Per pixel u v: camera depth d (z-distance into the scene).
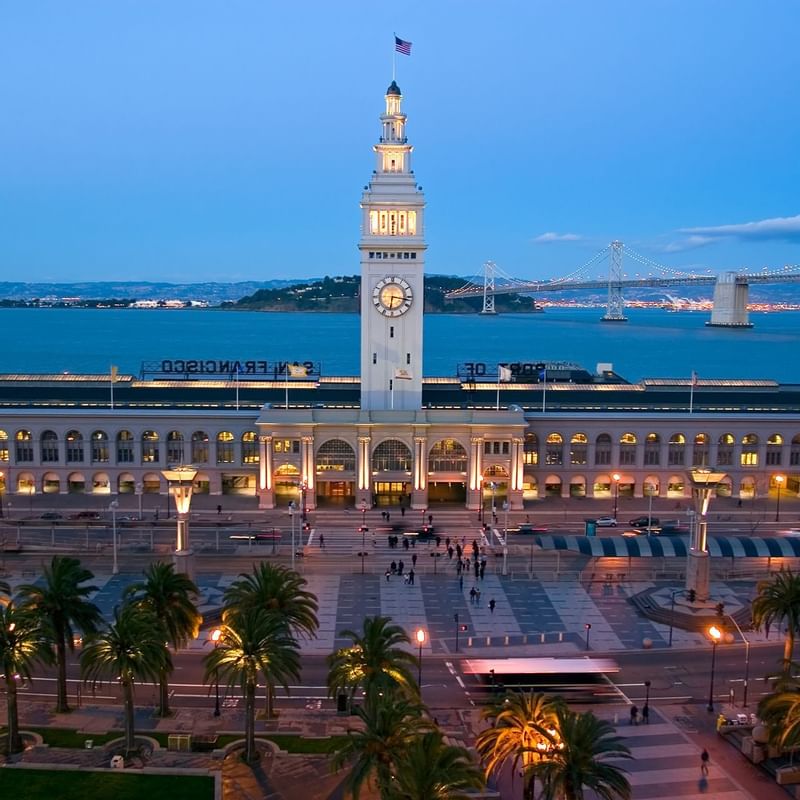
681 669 102.44
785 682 75.69
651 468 177.38
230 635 80.50
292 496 169.25
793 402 191.12
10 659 79.31
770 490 179.88
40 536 148.88
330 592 125.69
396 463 166.75
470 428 165.00
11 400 183.75
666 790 77.50
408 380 169.50
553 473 176.62
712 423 177.00
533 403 187.88
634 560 141.38
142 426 174.75
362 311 168.25
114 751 81.69
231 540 147.00
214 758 80.75
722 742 85.94
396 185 164.75
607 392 190.88
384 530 153.00
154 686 96.75
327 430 164.62
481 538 150.38
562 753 62.88
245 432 174.75
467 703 93.19
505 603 122.50
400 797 58.75
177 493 113.12
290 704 92.50
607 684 98.38
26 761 79.88
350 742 66.81
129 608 84.00
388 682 75.00
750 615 117.31
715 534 153.88
